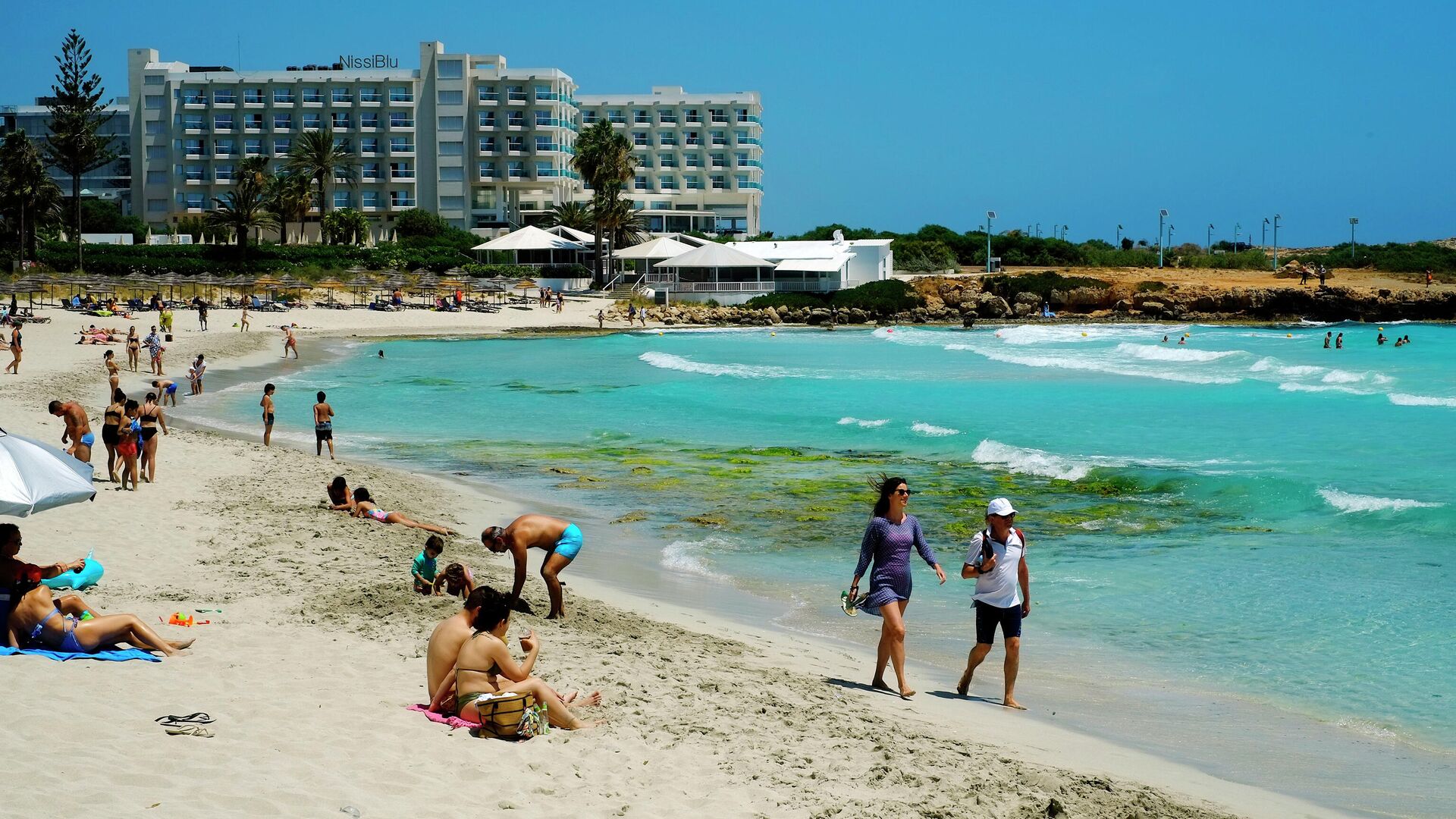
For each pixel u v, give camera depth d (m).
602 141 100.06
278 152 124.50
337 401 38.97
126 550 14.92
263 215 107.00
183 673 9.35
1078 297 93.69
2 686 8.44
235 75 124.12
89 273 87.75
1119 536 18.38
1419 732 10.11
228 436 29.28
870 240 103.12
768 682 10.66
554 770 7.81
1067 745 9.59
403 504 20.31
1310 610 13.91
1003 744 9.41
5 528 9.64
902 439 29.77
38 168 89.62
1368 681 11.44
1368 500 19.73
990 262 111.06
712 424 33.12
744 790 7.70
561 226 109.25
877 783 7.99
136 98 125.62
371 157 124.00
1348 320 89.69
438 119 125.00
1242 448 27.23
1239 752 9.63
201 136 124.50
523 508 21.05
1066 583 15.59
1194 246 170.25
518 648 11.02
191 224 119.69
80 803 6.29
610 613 13.24
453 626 8.91
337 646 10.61
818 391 41.56
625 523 19.86
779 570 16.56
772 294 91.81
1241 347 64.06
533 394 41.19
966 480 23.72
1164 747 9.76
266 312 76.31
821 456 27.19
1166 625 13.56
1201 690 11.29
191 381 39.84
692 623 13.51
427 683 9.47
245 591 12.88
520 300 90.25
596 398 39.94
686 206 141.88
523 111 127.06
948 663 12.27
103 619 9.79
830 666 11.82
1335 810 8.39
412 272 96.06
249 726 8.07
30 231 91.25
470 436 31.02
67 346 52.41
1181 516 19.77
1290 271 103.75
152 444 20.67
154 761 7.11
